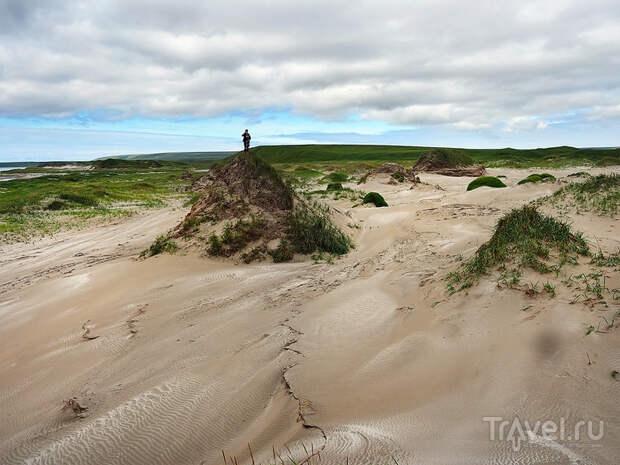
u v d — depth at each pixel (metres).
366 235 13.08
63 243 15.98
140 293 8.02
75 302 7.91
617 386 3.04
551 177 21.72
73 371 5.17
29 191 36.25
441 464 2.58
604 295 4.29
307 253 10.89
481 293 5.21
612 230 8.70
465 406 3.28
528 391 3.25
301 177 54.81
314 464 2.79
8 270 11.92
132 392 4.43
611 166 46.00
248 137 13.03
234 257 10.45
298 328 5.62
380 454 2.80
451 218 13.10
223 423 3.74
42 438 3.84
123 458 3.41
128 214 23.45
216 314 6.61
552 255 5.66
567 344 3.68
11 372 5.38
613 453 2.43
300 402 3.79
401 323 5.31
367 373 4.14
